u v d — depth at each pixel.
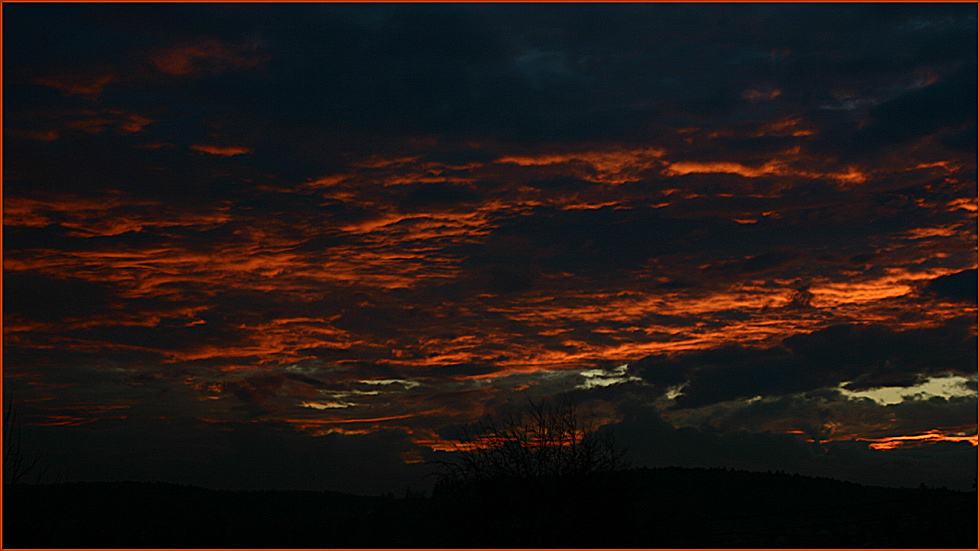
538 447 30.95
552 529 29.88
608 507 30.12
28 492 27.00
